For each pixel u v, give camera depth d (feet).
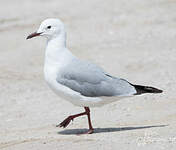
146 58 67.87
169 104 47.60
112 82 39.60
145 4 100.32
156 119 42.73
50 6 106.52
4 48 80.74
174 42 74.64
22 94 57.21
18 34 88.07
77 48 76.59
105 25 88.58
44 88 59.31
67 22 93.25
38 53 76.43
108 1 106.42
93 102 39.58
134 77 60.29
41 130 42.86
